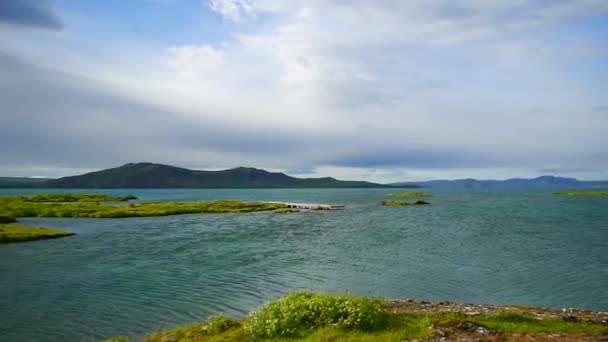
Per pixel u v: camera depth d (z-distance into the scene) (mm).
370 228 82750
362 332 17125
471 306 24453
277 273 41125
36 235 68188
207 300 31625
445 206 156375
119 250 56219
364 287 35625
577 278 38312
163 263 46625
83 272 41875
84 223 95125
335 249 56281
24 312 28578
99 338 23875
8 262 47531
